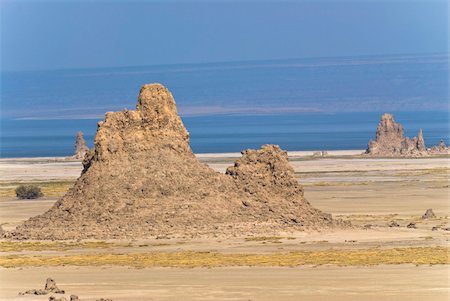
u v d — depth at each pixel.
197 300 194.88
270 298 196.12
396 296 196.88
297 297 196.62
